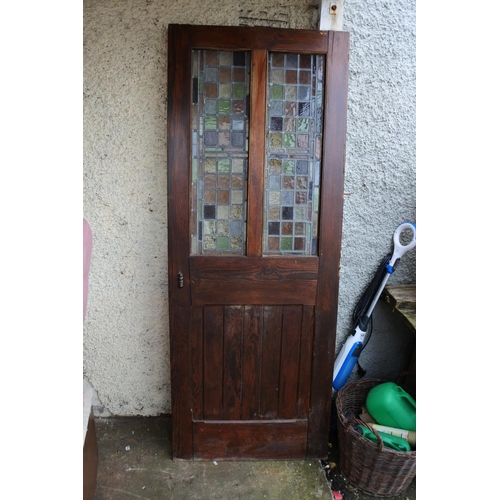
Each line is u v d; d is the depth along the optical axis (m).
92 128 1.68
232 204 1.63
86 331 1.88
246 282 1.65
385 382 1.90
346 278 1.92
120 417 2.01
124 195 1.74
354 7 1.67
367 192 1.85
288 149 1.61
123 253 1.80
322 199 1.61
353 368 2.06
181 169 1.56
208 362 1.71
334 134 1.57
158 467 1.76
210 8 1.61
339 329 1.98
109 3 1.58
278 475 1.74
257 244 1.62
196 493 1.65
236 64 1.55
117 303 1.85
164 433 1.93
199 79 1.55
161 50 1.63
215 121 1.58
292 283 1.66
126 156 1.71
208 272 1.63
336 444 1.93
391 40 1.71
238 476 1.73
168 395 1.99
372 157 1.81
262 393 1.76
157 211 1.76
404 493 1.71
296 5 1.62
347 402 1.90
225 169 1.60
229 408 1.76
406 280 1.98
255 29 1.50
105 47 1.61
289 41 1.51
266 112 1.57
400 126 1.79
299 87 1.58
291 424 1.78
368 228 1.88
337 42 1.52
